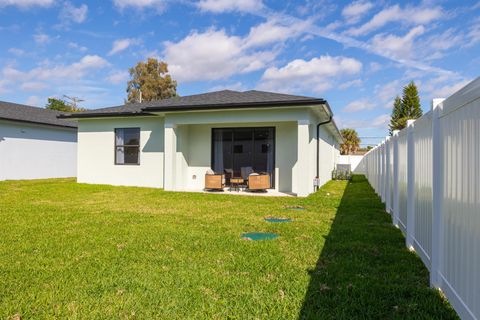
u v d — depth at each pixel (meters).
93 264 4.11
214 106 11.20
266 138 13.04
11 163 17.39
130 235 5.57
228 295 3.23
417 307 2.92
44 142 19.30
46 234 5.62
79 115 14.44
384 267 3.94
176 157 12.91
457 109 2.75
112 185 14.41
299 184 10.90
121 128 14.59
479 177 2.31
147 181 14.13
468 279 2.50
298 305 2.99
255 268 3.96
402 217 5.66
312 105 10.41
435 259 3.29
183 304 3.03
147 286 3.43
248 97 12.29
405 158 5.38
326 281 3.54
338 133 20.52
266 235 5.64
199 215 7.49
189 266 4.04
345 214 7.61
